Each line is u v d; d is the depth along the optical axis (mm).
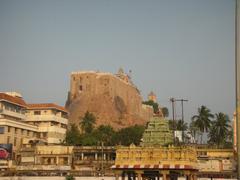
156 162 55406
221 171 122625
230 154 125500
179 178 95188
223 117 156875
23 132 156375
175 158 54906
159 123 59250
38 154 143625
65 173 126250
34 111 172000
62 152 143875
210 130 158375
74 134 170875
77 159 147250
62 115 182125
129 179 60375
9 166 137000
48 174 128250
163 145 57688
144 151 56438
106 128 185500
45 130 167250
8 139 145000
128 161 56719
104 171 124562
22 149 146250
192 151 57500
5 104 153125
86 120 191625
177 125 158875
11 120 146875
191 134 169875
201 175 117375
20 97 176375
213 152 127188
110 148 145750
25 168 132500
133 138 171625
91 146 149125
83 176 120312
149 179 61719
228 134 157250
